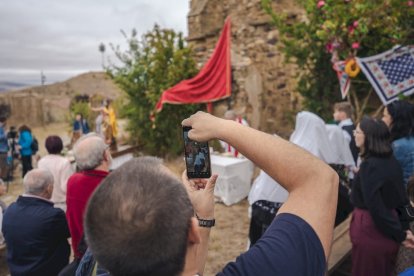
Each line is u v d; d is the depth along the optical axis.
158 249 0.63
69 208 2.54
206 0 10.29
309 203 0.71
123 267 0.64
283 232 0.70
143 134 9.95
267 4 7.15
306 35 6.86
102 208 0.65
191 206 0.70
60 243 2.50
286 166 0.73
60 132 20.73
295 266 0.66
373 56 5.94
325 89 6.98
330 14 6.03
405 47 5.82
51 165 4.03
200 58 10.52
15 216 2.38
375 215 2.29
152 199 0.64
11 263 2.42
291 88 8.45
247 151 0.76
